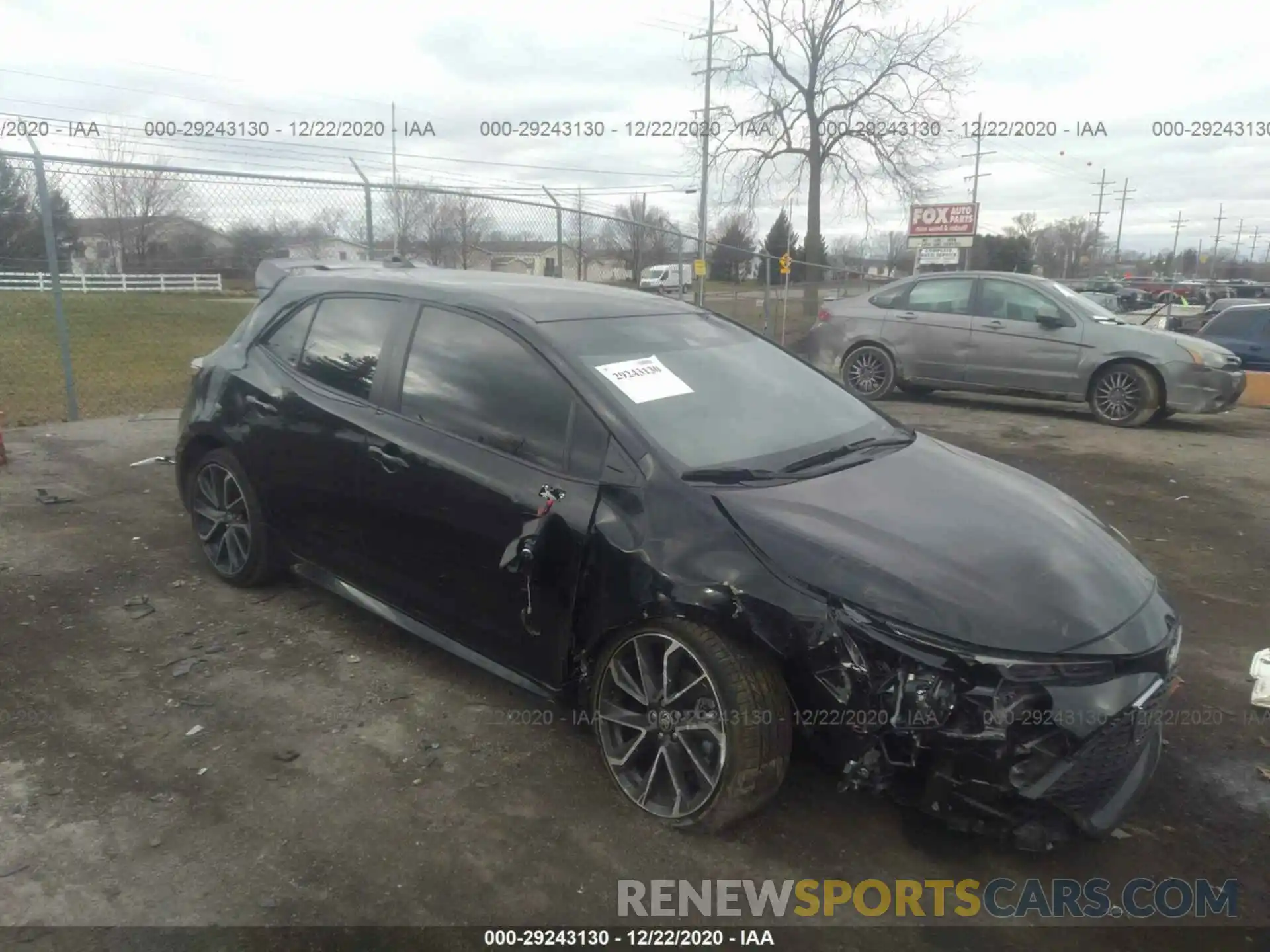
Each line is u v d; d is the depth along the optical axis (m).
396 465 3.78
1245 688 4.21
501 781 3.29
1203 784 3.46
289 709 3.71
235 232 8.89
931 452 3.96
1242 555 6.03
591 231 12.11
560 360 3.52
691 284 17.36
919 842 3.07
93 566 5.04
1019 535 3.16
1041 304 11.00
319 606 4.64
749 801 2.94
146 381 11.01
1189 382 10.11
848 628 2.74
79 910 2.62
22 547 5.25
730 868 2.92
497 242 10.55
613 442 3.28
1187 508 7.10
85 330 10.61
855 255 39.22
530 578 3.29
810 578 2.82
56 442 7.67
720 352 4.14
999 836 2.75
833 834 3.09
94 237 8.65
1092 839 2.89
